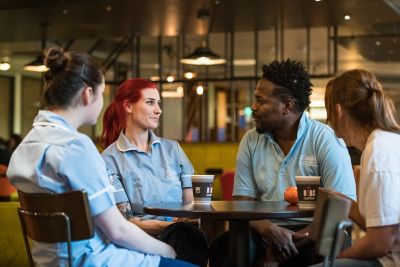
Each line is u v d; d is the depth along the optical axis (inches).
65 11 402.0
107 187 93.4
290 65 131.0
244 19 424.8
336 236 81.3
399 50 519.5
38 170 91.6
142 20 430.0
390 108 103.0
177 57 572.7
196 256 118.3
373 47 516.4
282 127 132.2
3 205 163.8
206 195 116.6
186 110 624.7
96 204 91.6
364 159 98.5
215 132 700.7
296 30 515.5
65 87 95.6
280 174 132.3
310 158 130.6
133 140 138.1
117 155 136.2
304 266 126.4
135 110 137.4
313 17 414.3
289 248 121.5
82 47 576.4
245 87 716.7
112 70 597.3
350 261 98.0
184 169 141.9
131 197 134.4
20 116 729.0
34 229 93.2
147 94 137.7
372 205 95.9
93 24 443.5
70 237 89.4
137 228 97.7
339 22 428.8
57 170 91.0
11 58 641.6
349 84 104.5
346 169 129.0
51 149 91.7
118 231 94.7
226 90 721.0
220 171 465.4
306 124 132.6
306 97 131.3
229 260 115.1
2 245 161.6
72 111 97.0
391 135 99.8
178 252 116.6
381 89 104.9
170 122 690.2
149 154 137.7
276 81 130.0
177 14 410.9
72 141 92.1
